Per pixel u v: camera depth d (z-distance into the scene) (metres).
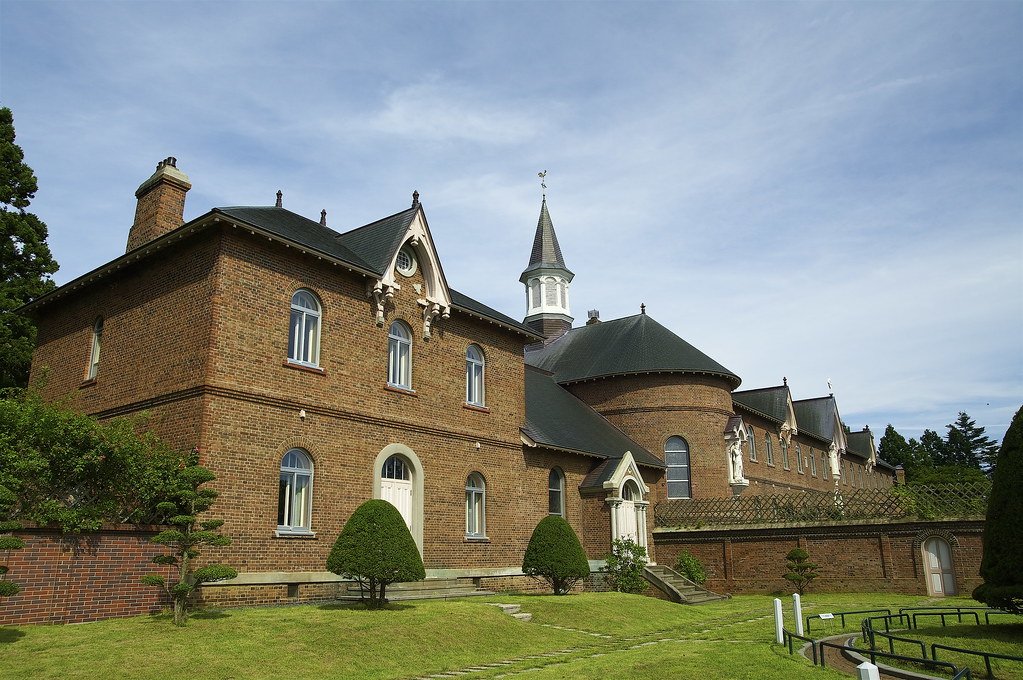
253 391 17.94
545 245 51.41
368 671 12.64
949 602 23.50
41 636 12.38
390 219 23.61
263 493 17.75
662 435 36.44
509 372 27.14
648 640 16.73
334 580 18.83
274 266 19.06
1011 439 15.05
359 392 20.70
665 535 32.53
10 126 30.09
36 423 15.40
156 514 16.14
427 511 22.30
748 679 11.28
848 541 28.36
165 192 21.61
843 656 13.13
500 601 19.25
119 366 19.88
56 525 14.46
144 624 13.63
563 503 28.95
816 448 56.53
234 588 16.70
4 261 29.53
